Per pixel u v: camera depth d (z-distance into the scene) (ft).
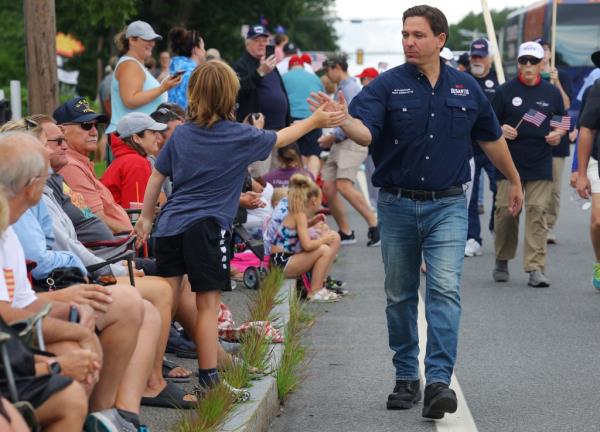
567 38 143.64
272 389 26.04
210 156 24.82
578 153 39.14
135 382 21.20
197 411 22.84
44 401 16.61
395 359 26.86
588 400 27.22
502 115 43.47
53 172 26.68
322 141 40.98
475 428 24.86
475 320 37.06
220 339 30.09
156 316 21.93
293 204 39.73
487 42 56.34
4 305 18.13
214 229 24.89
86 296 19.89
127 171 33.68
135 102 39.50
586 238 57.52
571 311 38.58
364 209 54.70
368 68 71.87
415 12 25.44
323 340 34.14
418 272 26.55
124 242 27.20
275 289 36.76
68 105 30.42
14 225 21.85
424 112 25.44
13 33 138.10
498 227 44.27
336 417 25.98
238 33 155.94
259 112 53.93
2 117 33.42
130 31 40.14
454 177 25.71
